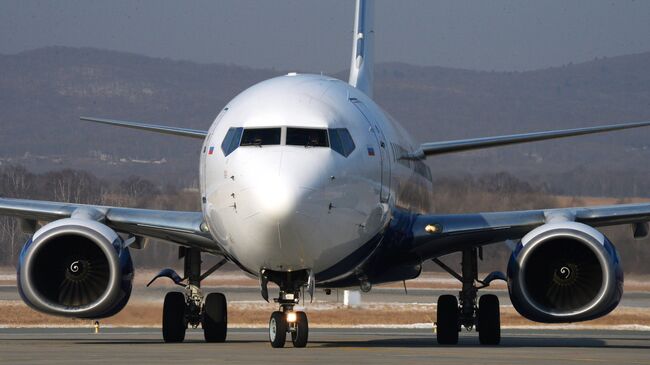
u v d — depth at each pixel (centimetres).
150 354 5662
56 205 7319
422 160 8238
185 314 7612
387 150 6888
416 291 19388
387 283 7812
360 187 6347
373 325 12294
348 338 8975
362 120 6738
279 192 5941
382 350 6116
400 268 7569
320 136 6306
